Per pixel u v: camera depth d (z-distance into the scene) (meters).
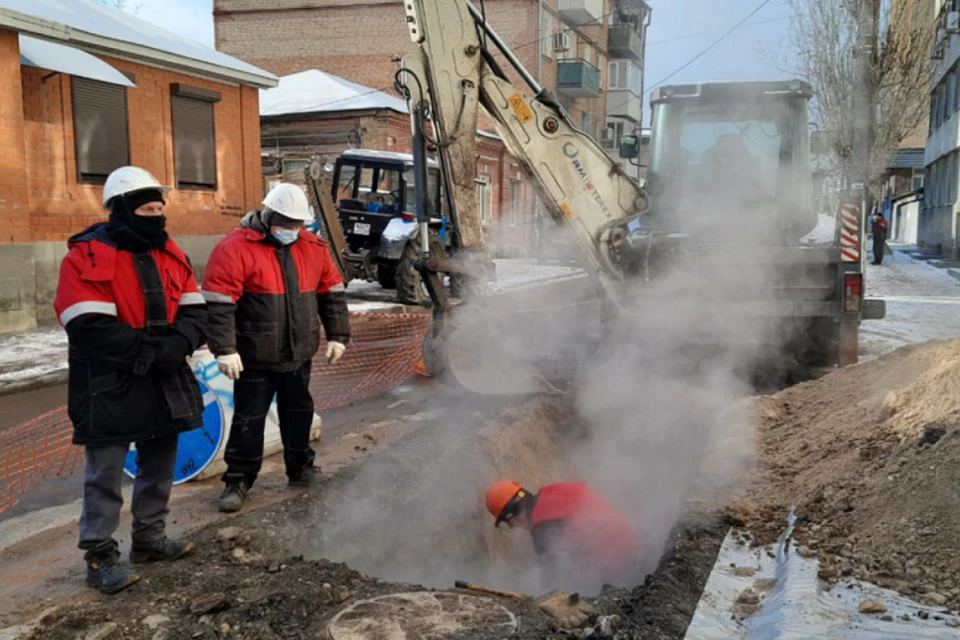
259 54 29.75
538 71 28.42
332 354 4.48
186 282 3.32
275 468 5.02
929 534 3.26
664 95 8.28
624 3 38.44
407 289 11.67
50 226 10.69
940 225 26.81
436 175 12.48
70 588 3.31
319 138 20.58
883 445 4.21
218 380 4.82
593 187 6.41
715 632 2.86
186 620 3.01
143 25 13.67
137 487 3.46
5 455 5.28
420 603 3.20
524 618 3.06
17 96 9.36
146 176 3.16
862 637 2.62
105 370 3.11
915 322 11.26
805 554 3.30
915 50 24.06
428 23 6.06
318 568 3.52
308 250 4.29
